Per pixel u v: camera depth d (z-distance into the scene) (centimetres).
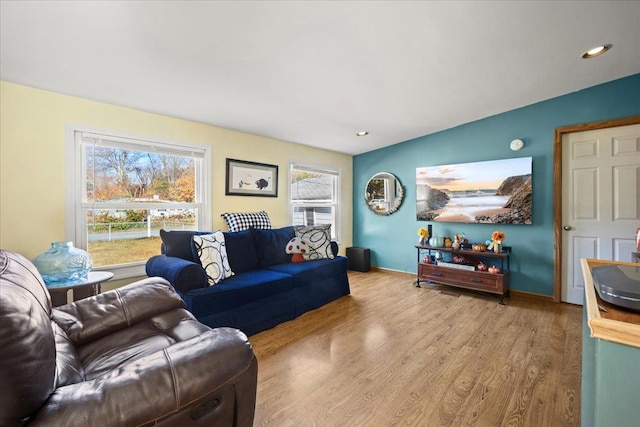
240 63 209
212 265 243
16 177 217
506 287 336
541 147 329
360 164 509
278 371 189
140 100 256
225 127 339
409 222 445
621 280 81
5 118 213
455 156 392
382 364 197
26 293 90
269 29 174
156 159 293
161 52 189
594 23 193
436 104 313
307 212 449
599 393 60
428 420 145
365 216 502
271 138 393
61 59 190
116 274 266
